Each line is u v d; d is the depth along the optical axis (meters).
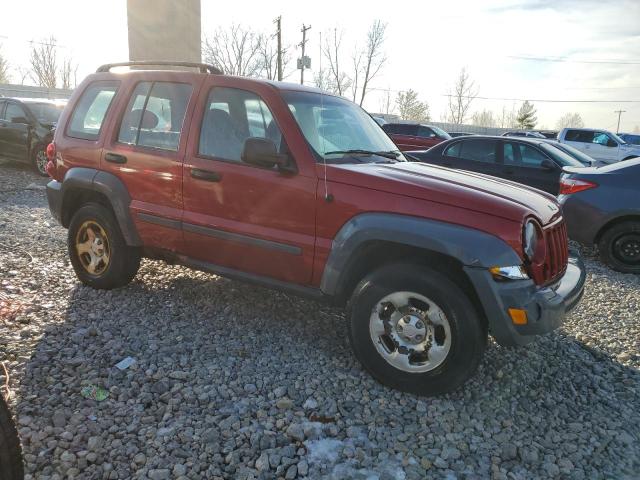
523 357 4.01
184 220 4.11
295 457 2.71
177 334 4.02
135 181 4.37
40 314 4.22
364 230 3.34
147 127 4.38
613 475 2.73
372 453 2.78
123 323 4.16
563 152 9.62
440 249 3.14
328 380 3.47
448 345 3.20
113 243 4.59
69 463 2.58
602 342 4.42
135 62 4.70
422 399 3.32
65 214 4.94
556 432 3.08
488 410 3.25
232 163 3.89
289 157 3.67
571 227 6.95
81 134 4.79
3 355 3.51
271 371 3.54
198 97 4.14
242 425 2.94
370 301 3.38
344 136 4.11
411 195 3.31
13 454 2.08
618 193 6.60
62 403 3.06
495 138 9.66
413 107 57.38
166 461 2.62
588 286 6.01
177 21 10.50
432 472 2.67
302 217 3.61
